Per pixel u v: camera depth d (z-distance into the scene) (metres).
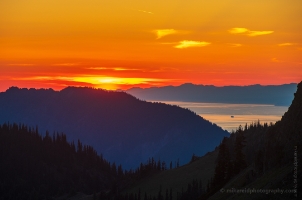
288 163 69.19
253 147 107.44
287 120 75.44
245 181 84.94
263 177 73.81
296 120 72.75
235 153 111.38
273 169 73.06
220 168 113.38
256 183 74.06
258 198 65.50
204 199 109.25
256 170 84.00
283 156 71.81
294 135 71.56
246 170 93.31
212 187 112.56
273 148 75.31
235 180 92.44
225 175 112.25
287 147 71.75
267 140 79.50
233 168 108.50
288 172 65.06
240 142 111.00
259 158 82.75
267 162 77.19
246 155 108.75
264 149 82.06
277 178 66.25
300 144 68.88
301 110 72.75
